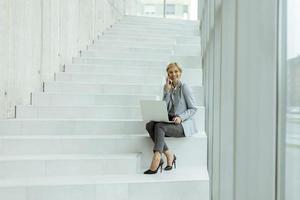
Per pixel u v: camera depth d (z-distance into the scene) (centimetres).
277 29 114
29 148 332
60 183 274
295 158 103
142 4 1377
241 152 139
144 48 573
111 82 470
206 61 404
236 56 141
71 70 503
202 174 312
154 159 314
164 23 795
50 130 366
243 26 138
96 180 286
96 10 686
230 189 184
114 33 705
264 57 121
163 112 324
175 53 590
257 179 127
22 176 300
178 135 337
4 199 262
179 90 353
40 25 442
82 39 604
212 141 301
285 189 110
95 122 372
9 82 368
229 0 191
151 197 283
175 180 288
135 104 419
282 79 111
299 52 99
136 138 346
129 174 312
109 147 342
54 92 440
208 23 373
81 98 419
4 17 351
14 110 384
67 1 535
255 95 127
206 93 400
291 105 106
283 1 110
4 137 333
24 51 401
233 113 159
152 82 470
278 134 114
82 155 329
